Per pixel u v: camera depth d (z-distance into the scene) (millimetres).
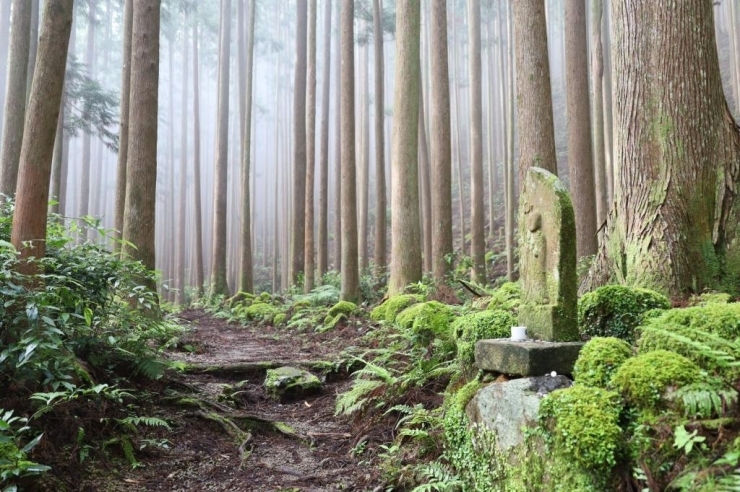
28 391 3908
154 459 4266
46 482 3332
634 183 5324
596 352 2979
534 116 8648
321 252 19188
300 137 19484
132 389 5051
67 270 4965
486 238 25406
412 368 5586
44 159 4582
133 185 9430
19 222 4457
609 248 5613
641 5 5383
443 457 3811
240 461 4418
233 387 6367
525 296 3961
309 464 4422
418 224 11586
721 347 2570
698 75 5148
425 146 20000
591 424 2438
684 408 2328
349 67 14633
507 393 3168
